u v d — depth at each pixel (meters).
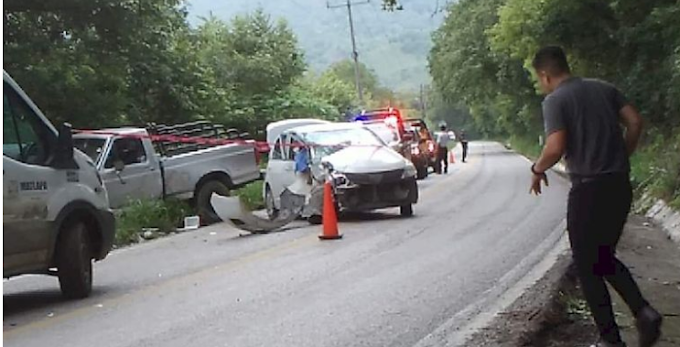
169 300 10.33
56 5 27.42
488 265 11.87
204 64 45.56
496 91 57.06
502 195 23.50
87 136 19.30
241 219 17.38
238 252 14.52
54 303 10.48
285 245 14.90
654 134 26.98
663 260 12.21
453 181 31.75
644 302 6.90
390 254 13.14
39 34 28.31
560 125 6.68
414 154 34.12
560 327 8.25
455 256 12.73
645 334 6.84
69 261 10.51
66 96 28.72
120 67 30.16
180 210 20.05
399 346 7.77
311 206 17.92
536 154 60.59
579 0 28.33
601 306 6.84
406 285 10.59
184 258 14.29
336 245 14.45
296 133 19.20
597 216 6.64
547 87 6.97
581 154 6.68
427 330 8.33
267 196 20.12
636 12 27.05
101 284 11.89
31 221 9.85
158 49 33.72
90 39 29.14
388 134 32.97
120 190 18.92
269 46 56.47
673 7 25.03
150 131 22.53
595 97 6.73
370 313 9.12
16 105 10.12
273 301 9.91
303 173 18.31
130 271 13.09
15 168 9.72
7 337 8.66
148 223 18.72
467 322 8.56
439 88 64.00
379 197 17.73
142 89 34.03
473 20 54.72
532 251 13.01
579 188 6.68
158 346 8.05
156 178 19.67
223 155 20.97
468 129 132.00
